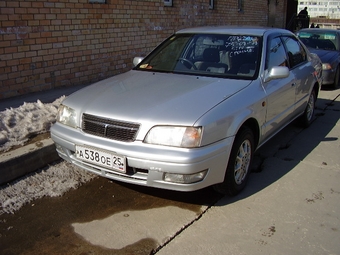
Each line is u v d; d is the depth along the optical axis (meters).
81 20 6.82
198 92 3.60
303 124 6.00
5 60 5.69
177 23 9.73
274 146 5.23
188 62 4.47
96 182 4.00
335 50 9.40
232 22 13.19
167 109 3.28
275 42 4.77
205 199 3.71
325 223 3.33
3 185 3.80
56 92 6.34
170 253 2.90
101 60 7.44
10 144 4.15
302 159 4.78
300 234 3.16
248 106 3.65
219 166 3.30
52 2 6.22
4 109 5.26
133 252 2.90
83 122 3.50
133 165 3.16
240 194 3.82
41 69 6.27
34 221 3.30
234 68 4.21
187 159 3.04
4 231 3.16
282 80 4.57
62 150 3.72
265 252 2.92
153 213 3.45
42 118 4.72
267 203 3.65
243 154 3.73
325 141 5.47
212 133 3.19
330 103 7.76
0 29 5.54
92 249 2.94
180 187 3.16
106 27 7.41
